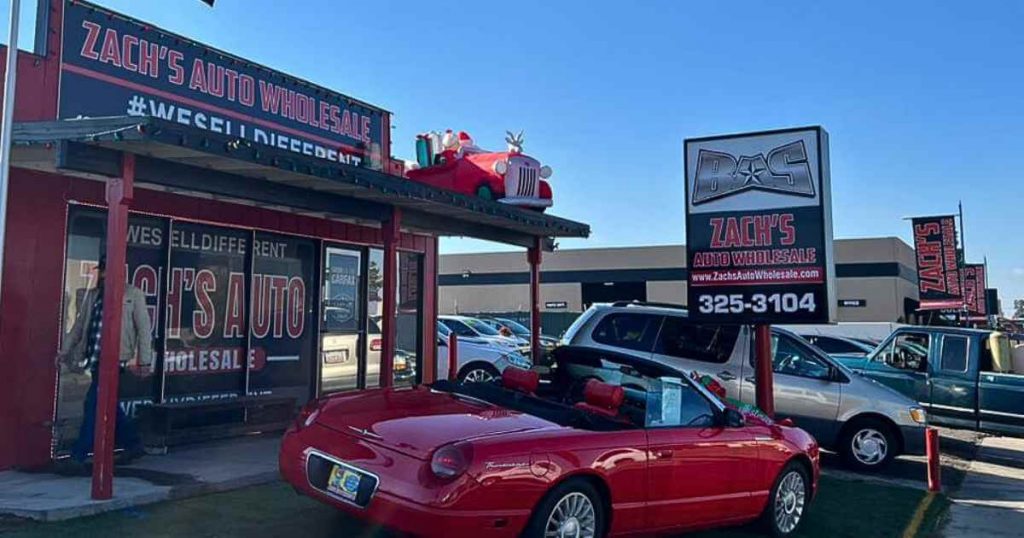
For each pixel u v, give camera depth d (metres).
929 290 32.44
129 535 5.75
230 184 7.54
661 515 5.98
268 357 10.98
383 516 4.93
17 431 7.91
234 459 8.41
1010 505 8.89
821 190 8.89
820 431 10.72
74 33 8.41
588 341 11.18
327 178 7.77
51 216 8.24
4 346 7.82
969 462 12.01
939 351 13.21
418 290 14.02
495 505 4.89
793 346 11.01
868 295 49.59
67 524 5.95
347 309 12.39
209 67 9.83
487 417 5.58
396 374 13.33
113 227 6.47
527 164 12.53
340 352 12.22
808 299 8.86
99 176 6.70
